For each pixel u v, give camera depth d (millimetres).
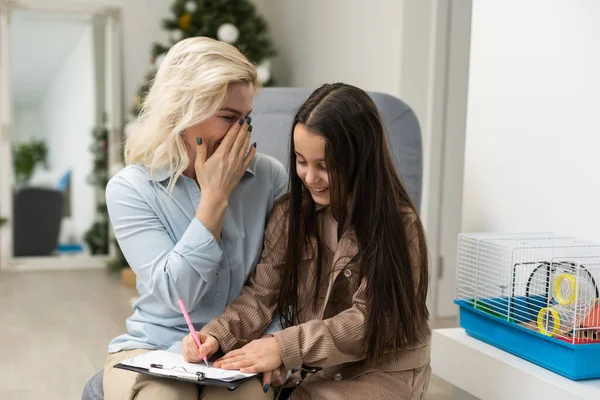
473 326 1884
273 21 5484
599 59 1997
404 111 2182
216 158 1476
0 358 2969
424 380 1552
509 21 2379
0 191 5254
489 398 1720
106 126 5449
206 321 1556
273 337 1404
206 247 1438
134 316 1590
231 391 1317
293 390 1506
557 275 1713
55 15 5293
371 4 3770
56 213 5391
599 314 1628
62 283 4703
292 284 1562
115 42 5406
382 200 1452
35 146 5328
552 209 2180
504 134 2404
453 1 3439
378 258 1431
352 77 4051
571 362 1545
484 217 2514
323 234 1583
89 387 1606
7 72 5215
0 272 5152
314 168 1433
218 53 1483
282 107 2193
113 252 5438
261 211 1649
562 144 2137
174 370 1302
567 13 2117
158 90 1511
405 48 3424
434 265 3490
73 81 5379
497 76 2443
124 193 1534
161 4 5500
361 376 1485
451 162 3498
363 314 1428
